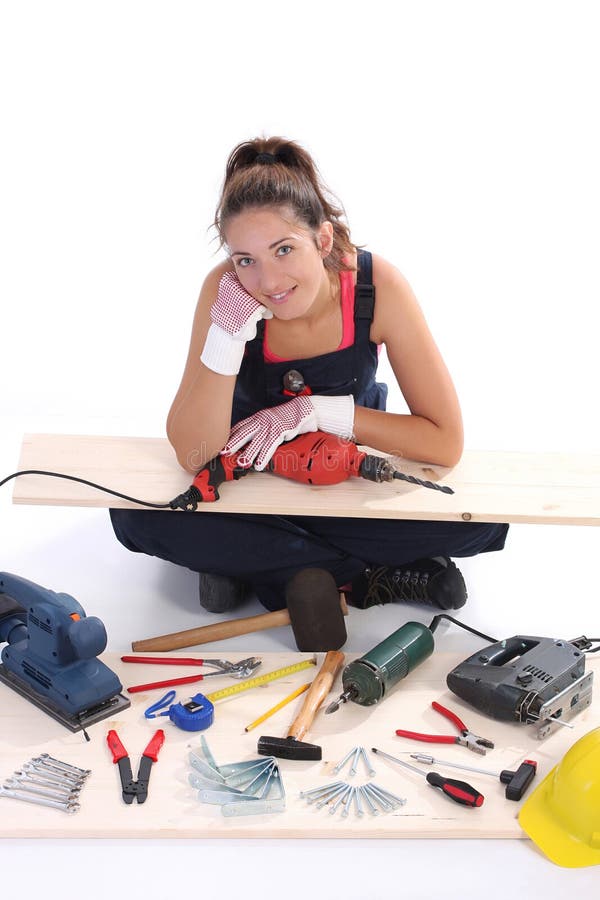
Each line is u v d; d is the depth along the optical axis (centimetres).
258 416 323
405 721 296
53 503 315
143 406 478
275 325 317
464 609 358
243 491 320
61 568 371
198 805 268
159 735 286
